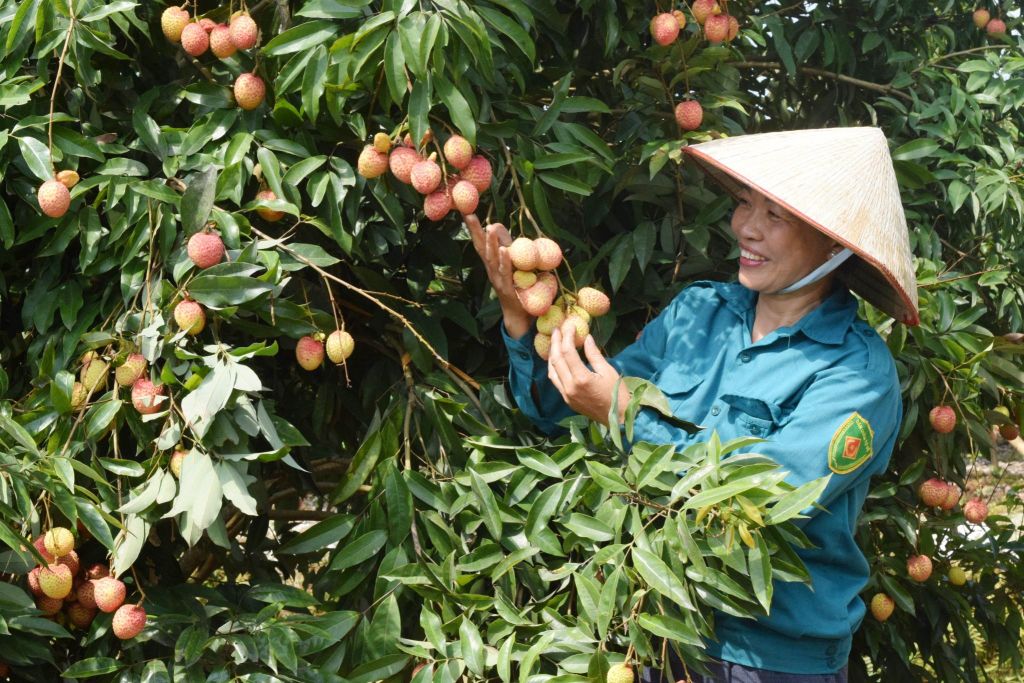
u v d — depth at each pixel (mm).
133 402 1443
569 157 1662
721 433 1450
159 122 1770
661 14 1866
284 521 2807
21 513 1400
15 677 1612
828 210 1360
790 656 1416
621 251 1849
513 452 1688
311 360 1549
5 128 1568
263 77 1649
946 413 2027
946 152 2281
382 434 1634
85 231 1549
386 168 1562
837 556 1453
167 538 1944
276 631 1446
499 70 1727
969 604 2387
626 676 1311
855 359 1423
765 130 2605
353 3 1469
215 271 1401
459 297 2098
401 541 1570
